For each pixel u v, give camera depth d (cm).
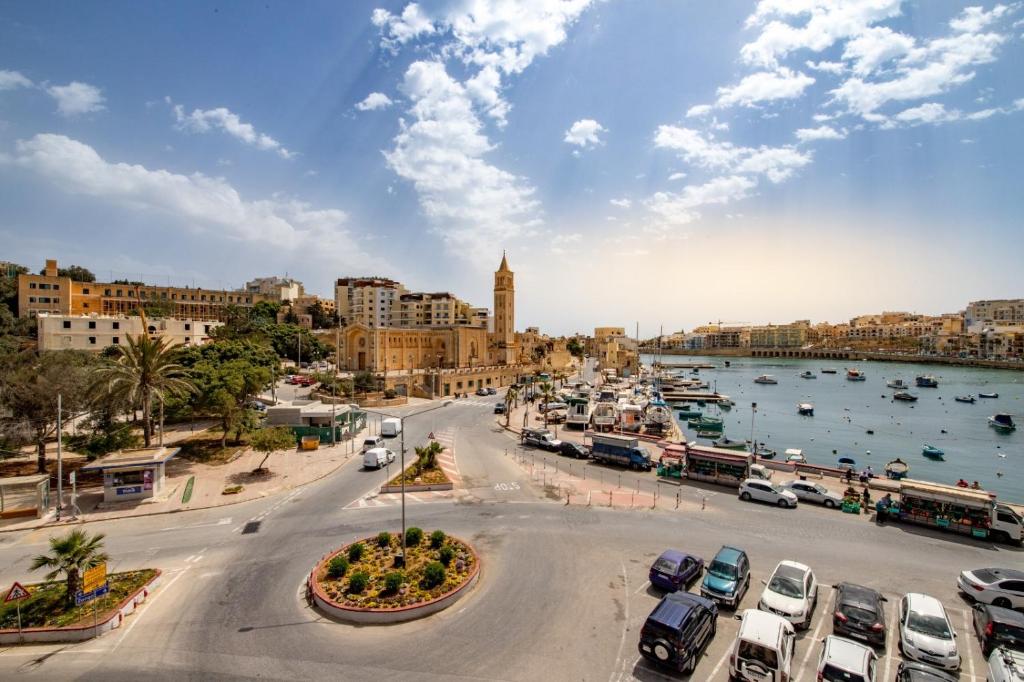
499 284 15212
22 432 4194
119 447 4506
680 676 1980
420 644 2189
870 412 12500
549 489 4394
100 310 13350
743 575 2566
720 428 8938
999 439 9488
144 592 2592
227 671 2023
